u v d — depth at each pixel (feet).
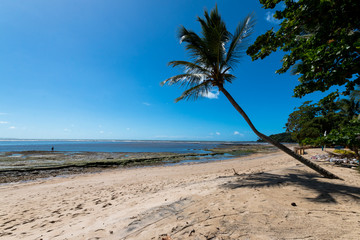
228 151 114.73
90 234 8.48
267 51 8.20
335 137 14.85
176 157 78.13
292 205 9.78
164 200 13.12
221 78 22.72
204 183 18.81
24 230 11.93
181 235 7.17
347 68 5.72
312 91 7.09
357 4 5.42
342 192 11.95
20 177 39.63
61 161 62.80
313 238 6.22
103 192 23.41
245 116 21.40
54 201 20.39
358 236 6.18
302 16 6.51
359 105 62.54
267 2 7.48
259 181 16.31
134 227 8.48
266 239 6.35
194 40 23.47
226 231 7.18
